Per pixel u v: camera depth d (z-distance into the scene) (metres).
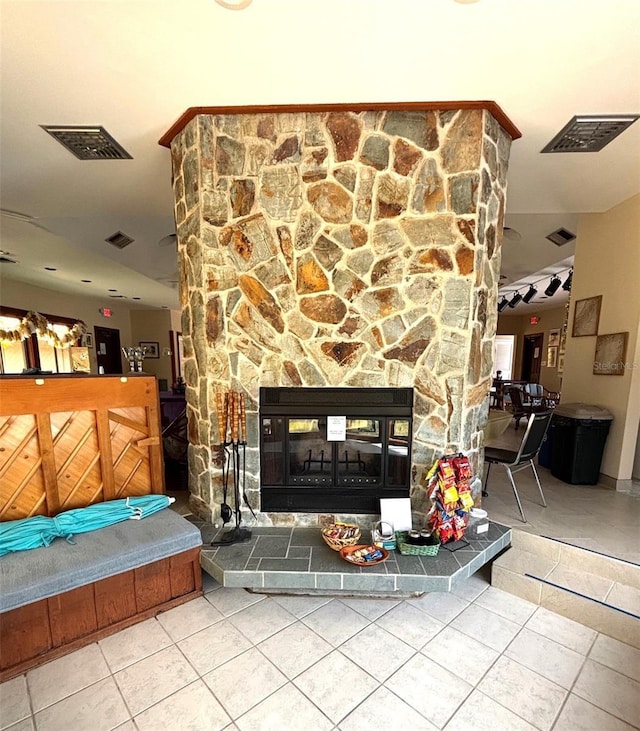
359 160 2.31
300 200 2.37
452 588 2.06
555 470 3.71
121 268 6.00
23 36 1.66
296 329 2.46
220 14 1.57
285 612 2.15
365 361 2.44
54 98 2.11
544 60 1.83
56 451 2.29
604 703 1.60
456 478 2.32
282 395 2.51
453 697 1.62
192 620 2.09
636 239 3.30
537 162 2.80
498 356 11.00
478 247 2.28
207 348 2.47
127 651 1.87
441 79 1.99
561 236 4.44
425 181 2.28
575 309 4.02
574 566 2.33
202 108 2.24
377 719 1.53
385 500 2.42
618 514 2.83
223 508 2.43
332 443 2.58
